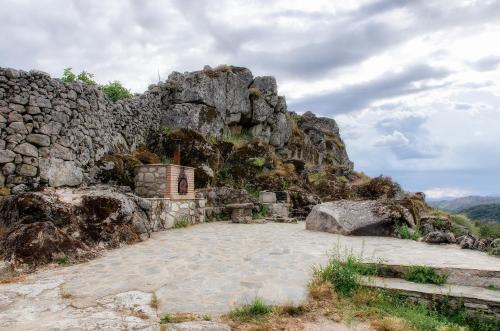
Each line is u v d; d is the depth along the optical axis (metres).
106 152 14.23
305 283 5.42
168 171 12.48
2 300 4.68
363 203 11.50
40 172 10.77
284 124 27.69
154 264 6.66
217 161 18.86
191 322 3.94
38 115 10.99
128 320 3.98
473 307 4.68
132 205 9.73
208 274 5.94
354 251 7.61
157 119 20.09
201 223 14.17
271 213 16.41
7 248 6.58
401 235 9.95
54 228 7.19
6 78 10.54
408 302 5.01
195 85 21.55
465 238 8.20
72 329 3.69
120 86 20.69
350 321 4.30
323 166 29.62
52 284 5.39
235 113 23.88
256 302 4.39
